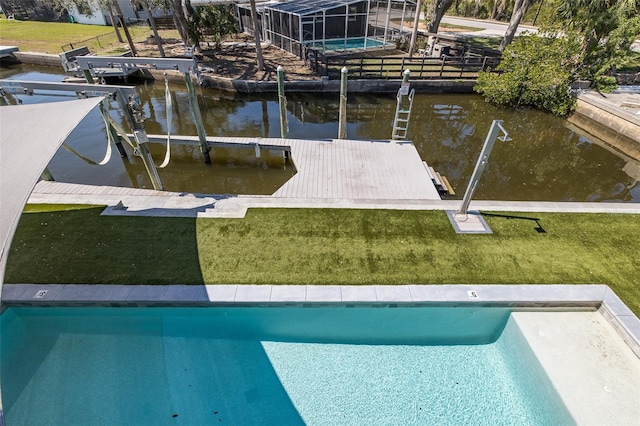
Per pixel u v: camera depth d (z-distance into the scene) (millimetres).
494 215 5469
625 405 3260
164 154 8820
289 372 3785
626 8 10180
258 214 5453
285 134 8492
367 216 5414
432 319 4258
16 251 4715
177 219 5344
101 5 16922
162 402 3516
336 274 4414
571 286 4258
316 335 4098
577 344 3791
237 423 3389
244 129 10555
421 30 20828
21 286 4215
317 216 5414
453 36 19578
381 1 16156
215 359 3865
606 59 10977
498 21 27500
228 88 12992
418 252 4750
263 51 16750
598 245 4902
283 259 4629
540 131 10781
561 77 10875
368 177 6688
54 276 4355
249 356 3902
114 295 4113
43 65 16391
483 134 10469
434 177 7293
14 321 4168
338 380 3727
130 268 4473
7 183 3307
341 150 7703
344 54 15891
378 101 12586
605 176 8438
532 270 4480
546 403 3430
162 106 12250
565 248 4844
